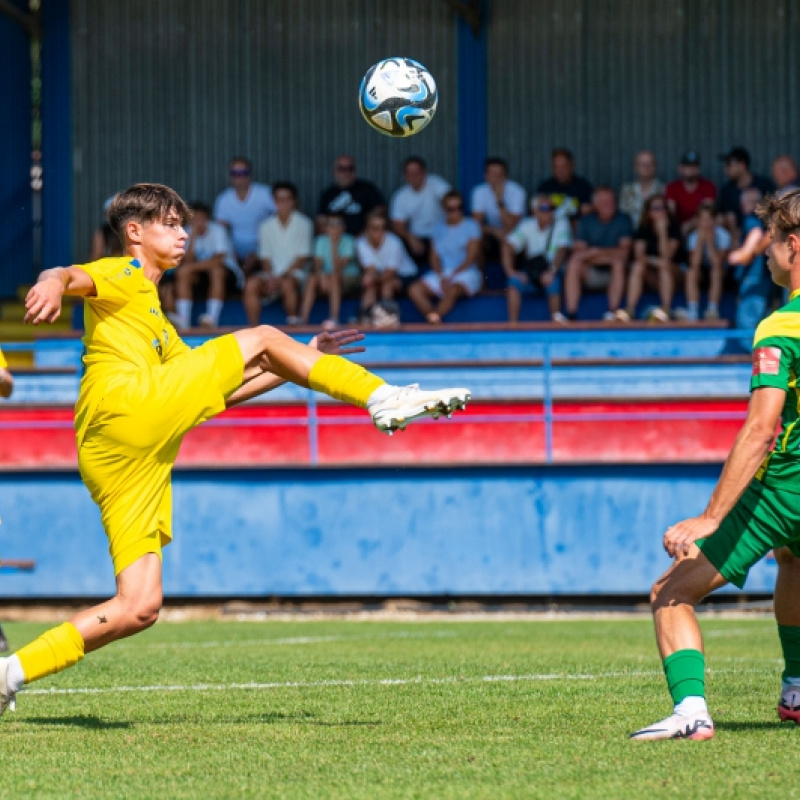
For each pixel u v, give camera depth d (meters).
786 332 15.47
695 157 62.56
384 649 32.53
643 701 20.25
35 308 15.66
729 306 62.47
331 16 72.19
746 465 15.23
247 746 16.05
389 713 19.09
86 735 17.11
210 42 72.94
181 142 73.25
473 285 62.78
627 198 64.06
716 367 55.75
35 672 16.47
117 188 73.62
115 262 17.47
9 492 51.09
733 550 16.03
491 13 71.00
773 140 69.75
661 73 70.19
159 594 16.94
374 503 50.09
